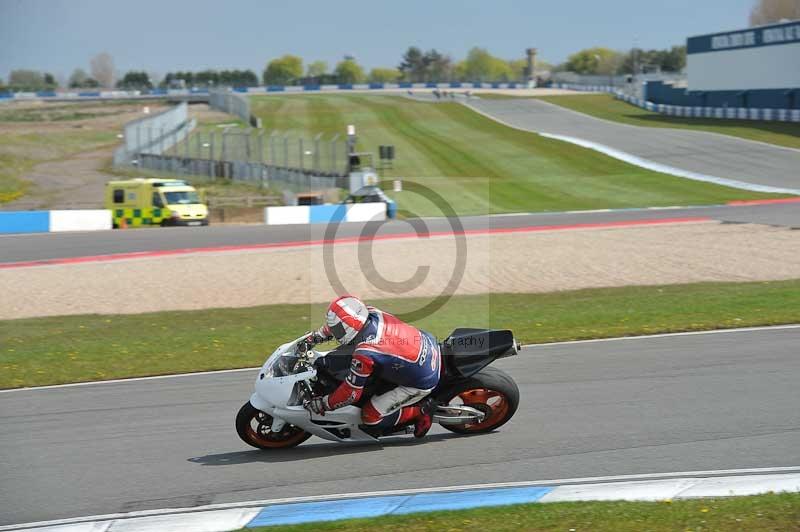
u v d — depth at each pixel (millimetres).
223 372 41344
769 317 48875
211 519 22891
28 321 58000
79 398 37031
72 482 26312
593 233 96000
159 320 57156
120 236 107312
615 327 48250
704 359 39562
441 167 191625
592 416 31125
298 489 25031
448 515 22078
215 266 79125
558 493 23562
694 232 93938
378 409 27453
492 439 28969
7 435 31641
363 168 145875
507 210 132875
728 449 26875
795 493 22625
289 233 107375
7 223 115312
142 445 29906
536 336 46625
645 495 23125
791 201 124062
